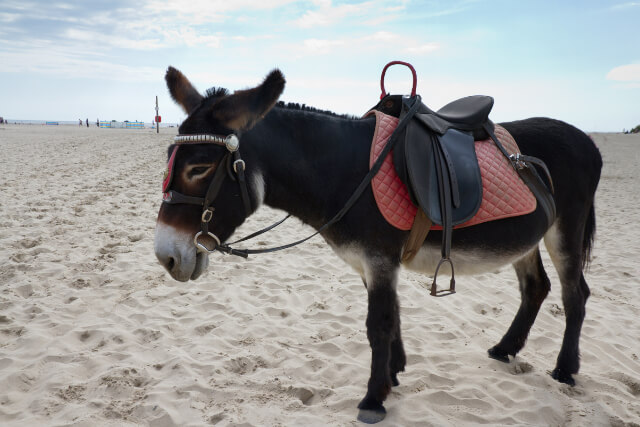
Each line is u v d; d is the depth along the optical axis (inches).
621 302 185.2
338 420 98.7
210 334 140.8
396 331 113.7
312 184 94.9
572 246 117.0
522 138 113.7
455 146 99.2
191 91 94.0
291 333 145.1
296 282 194.1
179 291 175.2
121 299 165.8
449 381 118.0
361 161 95.6
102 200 328.8
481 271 105.8
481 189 96.9
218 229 86.4
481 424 100.1
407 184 92.0
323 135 95.2
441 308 171.9
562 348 119.9
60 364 118.3
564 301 120.7
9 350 126.5
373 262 93.7
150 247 225.6
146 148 813.2
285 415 100.5
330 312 161.9
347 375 119.3
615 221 351.9
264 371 120.8
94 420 95.8
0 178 404.8
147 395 105.6
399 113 102.7
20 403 102.9
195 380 111.8
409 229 94.5
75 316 150.9
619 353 138.2
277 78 76.7
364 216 92.3
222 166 83.8
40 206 298.4
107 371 114.2
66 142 895.1
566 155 114.5
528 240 105.1
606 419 102.7
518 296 189.6
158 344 133.0
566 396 111.3
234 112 79.9
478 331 151.9
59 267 190.1
